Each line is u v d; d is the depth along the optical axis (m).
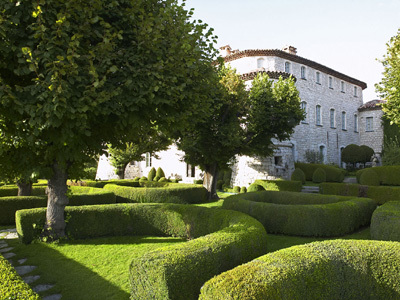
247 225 5.23
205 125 13.42
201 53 6.64
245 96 14.51
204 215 6.73
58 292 4.21
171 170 28.50
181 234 7.24
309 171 21.80
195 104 6.27
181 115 6.12
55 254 5.95
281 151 20.44
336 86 29.95
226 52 25.34
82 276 4.77
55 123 4.59
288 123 14.27
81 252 6.07
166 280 3.22
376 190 13.30
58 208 6.98
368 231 7.89
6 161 6.63
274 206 7.80
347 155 25.45
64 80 4.45
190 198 14.37
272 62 22.38
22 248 6.40
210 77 6.84
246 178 19.86
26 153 6.55
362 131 32.75
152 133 7.86
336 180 20.02
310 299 3.27
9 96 4.41
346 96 31.39
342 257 3.77
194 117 7.03
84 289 4.30
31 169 6.38
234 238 4.42
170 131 7.37
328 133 28.12
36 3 4.32
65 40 4.78
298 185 16.19
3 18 4.25
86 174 7.67
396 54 8.51
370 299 3.80
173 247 3.94
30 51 4.16
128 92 5.34
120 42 5.71
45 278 4.71
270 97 14.30
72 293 4.18
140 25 5.38
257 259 3.40
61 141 5.10
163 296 3.24
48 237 6.82
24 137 5.45
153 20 5.44
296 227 7.41
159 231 7.52
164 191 13.41
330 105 28.73
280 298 2.87
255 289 2.71
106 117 5.43
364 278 3.79
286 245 6.59
